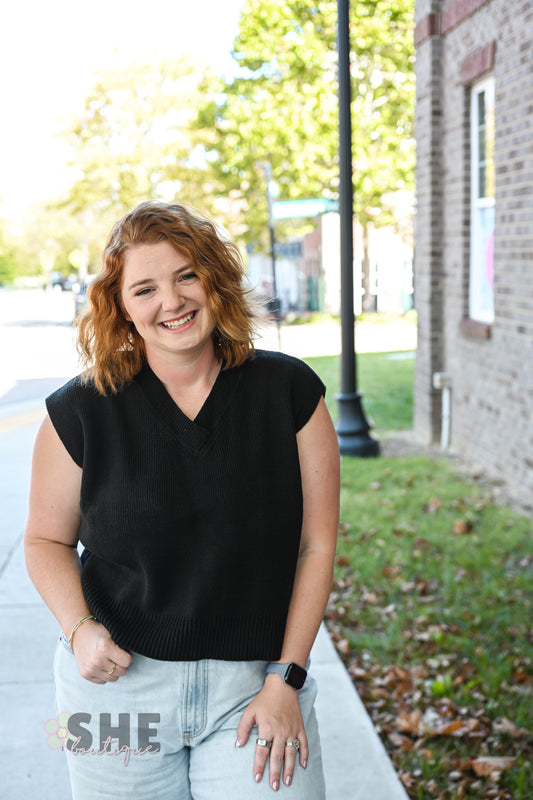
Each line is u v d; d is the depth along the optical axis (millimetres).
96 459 1740
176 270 1681
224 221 23781
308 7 16578
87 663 1728
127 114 25266
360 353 16172
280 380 1779
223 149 19484
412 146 18016
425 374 8523
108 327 1726
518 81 6172
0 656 3867
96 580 1829
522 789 2934
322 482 1820
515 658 3891
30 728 3258
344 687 3580
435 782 3012
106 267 1721
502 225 6660
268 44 16906
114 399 1747
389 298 25734
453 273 7949
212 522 1719
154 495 1701
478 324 7211
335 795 2842
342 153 7695
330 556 1831
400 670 3789
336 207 9758
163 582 1746
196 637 1727
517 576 4871
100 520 1740
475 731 3330
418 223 8500
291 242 30094
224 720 1748
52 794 2865
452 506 6223
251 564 1747
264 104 17688
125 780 1778
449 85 7723
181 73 25078
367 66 16844
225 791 1676
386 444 8531
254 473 1733
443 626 4254
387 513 6070
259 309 1842
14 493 6766
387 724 3449
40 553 1835
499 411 6969
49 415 1778
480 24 6855
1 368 15805
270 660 1751
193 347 1701
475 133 7402
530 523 5812
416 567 5023
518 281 6438
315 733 1797
